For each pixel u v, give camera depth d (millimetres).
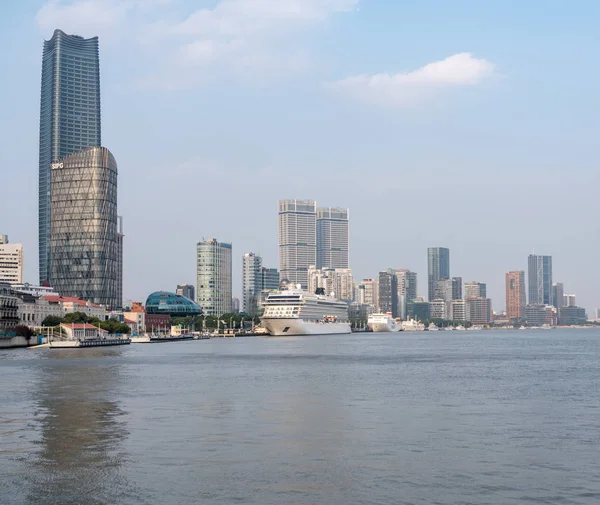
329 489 66562
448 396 129750
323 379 163875
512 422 100750
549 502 62969
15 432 93500
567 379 164125
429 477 70625
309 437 89438
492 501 63219
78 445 85125
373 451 81562
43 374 178500
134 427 96625
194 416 105812
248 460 77312
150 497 64562
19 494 65688
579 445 84812
